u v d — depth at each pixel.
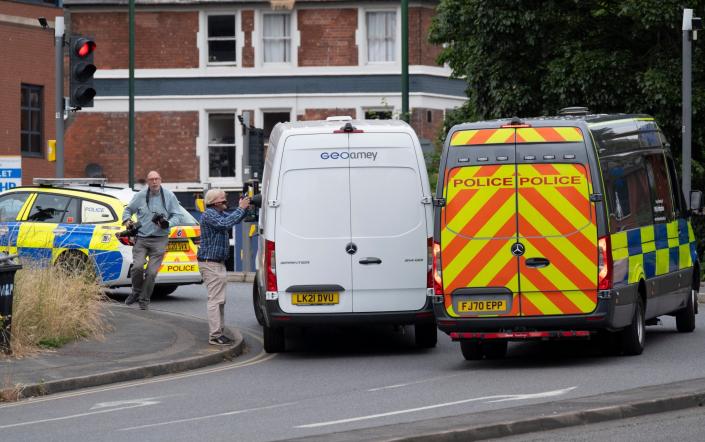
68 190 55.88
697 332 46.09
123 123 116.56
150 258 52.00
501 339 37.62
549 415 26.36
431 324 42.38
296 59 116.38
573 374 34.91
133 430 27.42
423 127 114.94
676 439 24.80
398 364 39.16
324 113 116.25
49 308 40.97
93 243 54.47
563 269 36.50
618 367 36.25
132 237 54.28
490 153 36.97
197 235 55.78
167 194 52.44
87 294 44.12
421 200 40.66
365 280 40.47
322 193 40.50
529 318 36.66
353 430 25.23
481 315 36.94
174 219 52.38
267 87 116.50
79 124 116.62
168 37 116.94
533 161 36.72
